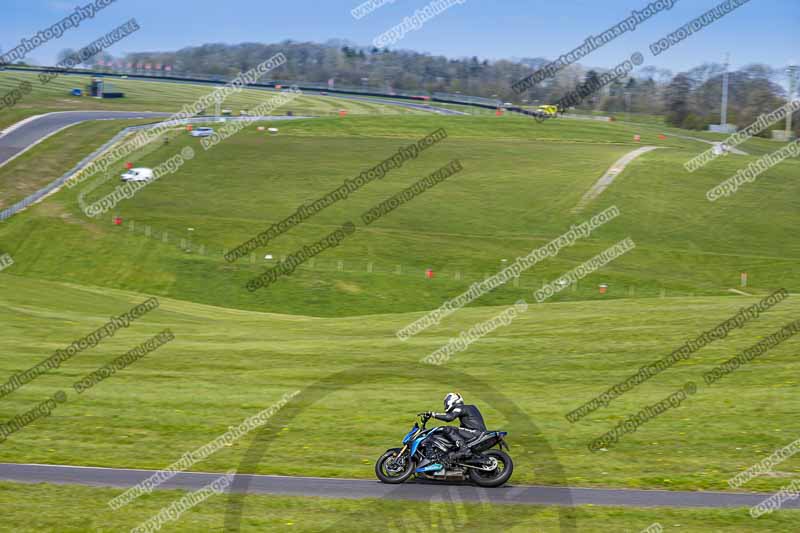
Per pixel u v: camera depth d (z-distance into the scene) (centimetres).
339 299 5188
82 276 5544
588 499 1270
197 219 6844
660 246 6419
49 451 1540
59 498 1253
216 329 3341
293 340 2947
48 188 7650
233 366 2422
